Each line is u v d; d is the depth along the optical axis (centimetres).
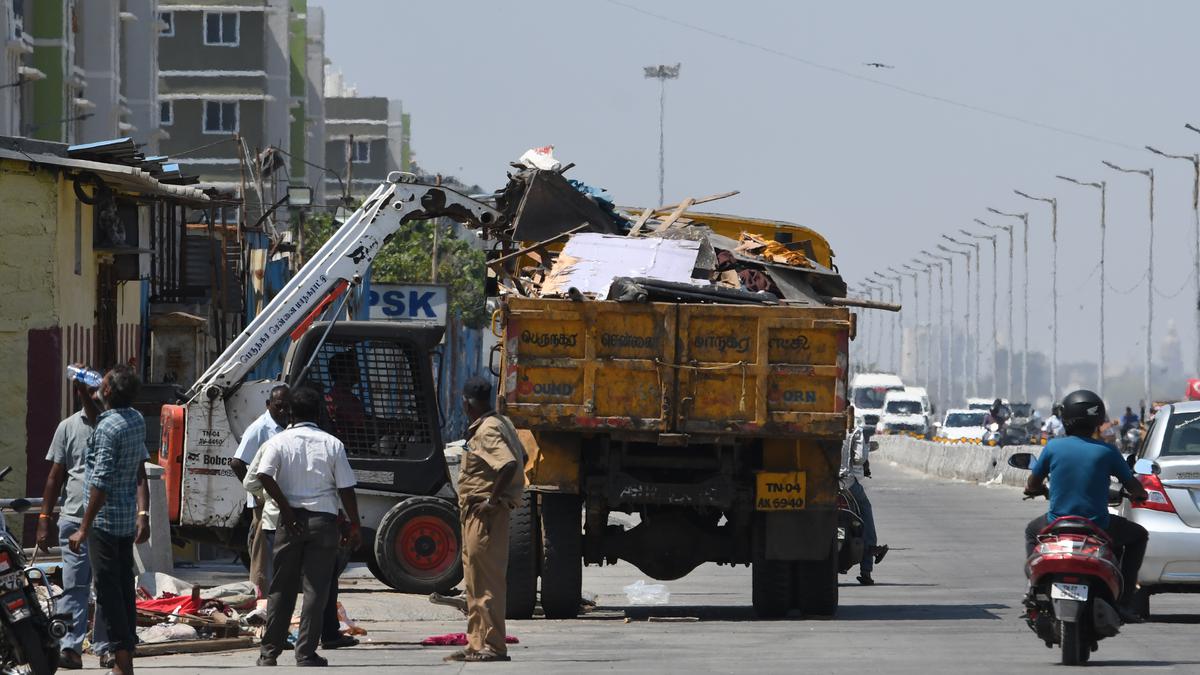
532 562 3997
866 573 5147
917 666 2916
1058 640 2956
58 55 12394
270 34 19025
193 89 18675
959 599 4659
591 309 3828
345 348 4681
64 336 5456
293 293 4725
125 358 6694
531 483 3925
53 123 12381
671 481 4066
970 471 12900
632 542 4131
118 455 2778
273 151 11406
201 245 8631
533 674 2833
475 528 3030
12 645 2581
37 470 5281
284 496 2941
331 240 4797
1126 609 2970
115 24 13525
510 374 3841
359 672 2884
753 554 4025
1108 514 2938
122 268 6234
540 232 4484
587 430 3856
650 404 3834
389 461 4622
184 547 5222
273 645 2975
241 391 4616
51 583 3117
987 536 7262
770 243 4397
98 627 3047
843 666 2920
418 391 4672
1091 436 2975
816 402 3822
